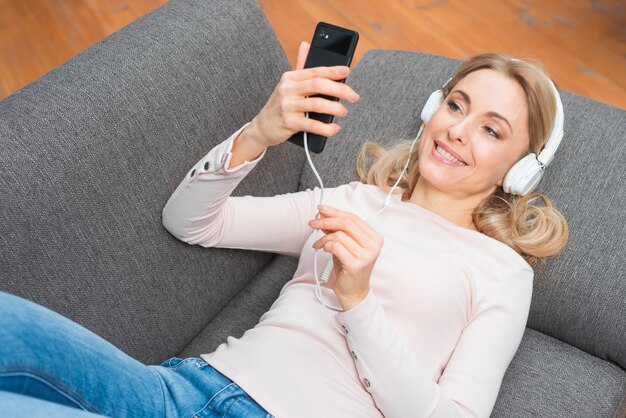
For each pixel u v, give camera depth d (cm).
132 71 122
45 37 252
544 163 131
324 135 104
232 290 146
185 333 137
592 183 138
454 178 129
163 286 129
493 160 127
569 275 134
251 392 108
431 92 155
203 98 130
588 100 149
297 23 250
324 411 108
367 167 150
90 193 115
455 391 114
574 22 244
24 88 120
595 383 130
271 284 151
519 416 126
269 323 122
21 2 268
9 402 74
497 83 127
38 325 88
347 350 116
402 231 131
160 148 124
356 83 162
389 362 107
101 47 127
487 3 253
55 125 112
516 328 122
